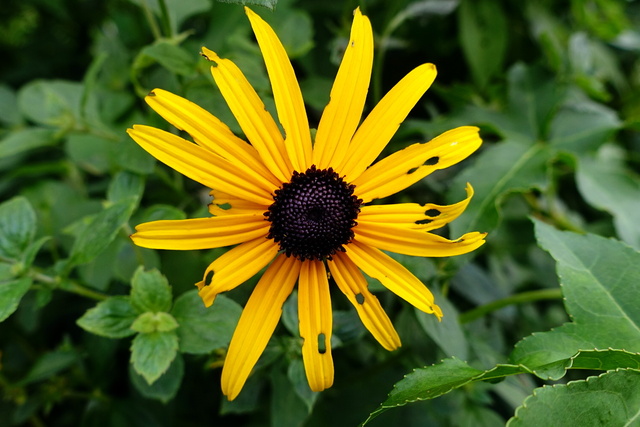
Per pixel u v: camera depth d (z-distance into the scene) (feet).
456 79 1.07
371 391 0.89
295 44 0.88
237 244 0.71
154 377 0.72
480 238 0.69
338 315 0.78
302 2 1.00
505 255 1.00
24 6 1.22
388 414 0.89
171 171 0.92
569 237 0.75
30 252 0.76
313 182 0.70
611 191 0.94
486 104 1.03
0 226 0.76
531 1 1.08
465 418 0.85
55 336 0.99
